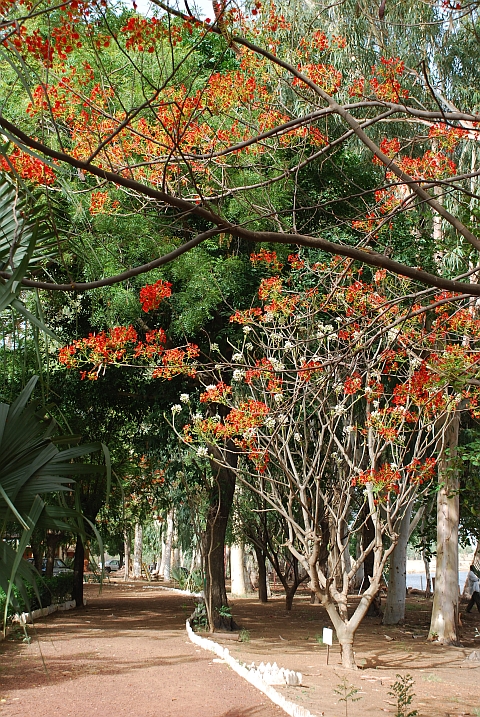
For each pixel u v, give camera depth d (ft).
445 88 39.70
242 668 33.76
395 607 62.54
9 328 14.55
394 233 41.11
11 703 26.76
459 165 39.09
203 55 35.78
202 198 14.24
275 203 29.27
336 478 49.03
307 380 31.68
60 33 15.29
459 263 40.09
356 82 27.20
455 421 49.11
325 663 39.06
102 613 65.62
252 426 33.99
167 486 85.25
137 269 13.34
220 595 52.95
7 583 11.68
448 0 22.36
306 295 30.45
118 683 30.91
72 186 24.52
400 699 24.48
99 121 23.86
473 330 25.00
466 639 57.36
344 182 40.86
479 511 51.78
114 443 66.39
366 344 20.39
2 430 12.61
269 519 81.92
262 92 25.62
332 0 35.99
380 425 34.14
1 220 13.82
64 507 12.31
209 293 37.93
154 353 29.86
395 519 39.63
